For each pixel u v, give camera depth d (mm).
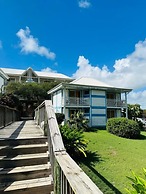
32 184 2980
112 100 22594
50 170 3350
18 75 32594
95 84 22859
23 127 8047
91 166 6711
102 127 21156
